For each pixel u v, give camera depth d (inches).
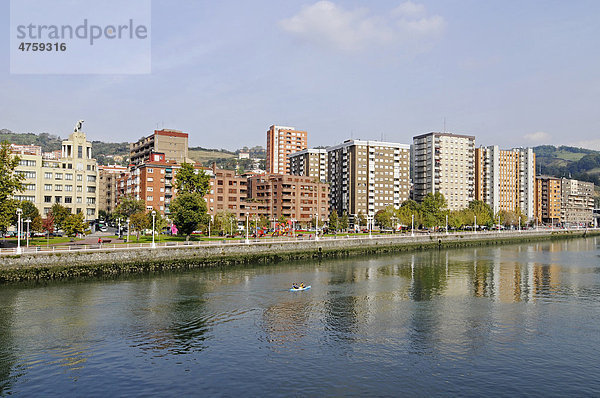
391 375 1685.5
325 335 2159.2
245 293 3065.9
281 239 5639.8
